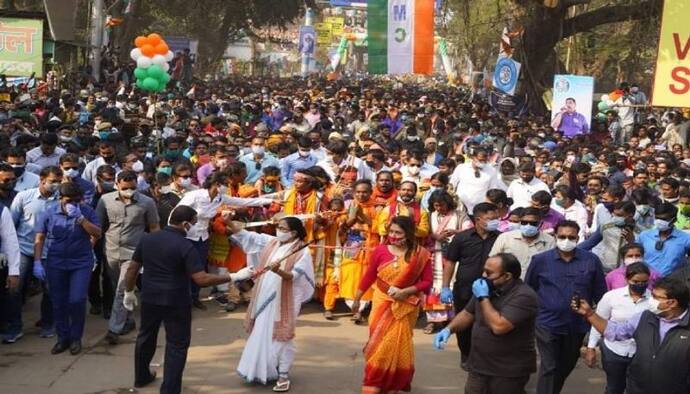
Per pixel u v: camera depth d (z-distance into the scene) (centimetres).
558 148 1560
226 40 5578
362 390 676
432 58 1934
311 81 5041
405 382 661
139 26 4734
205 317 909
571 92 1853
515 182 984
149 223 810
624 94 2389
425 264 654
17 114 1424
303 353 800
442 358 803
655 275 700
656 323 531
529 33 2877
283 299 701
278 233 712
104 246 834
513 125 1989
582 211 900
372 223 881
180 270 648
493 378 544
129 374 726
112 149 984
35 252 760
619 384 617
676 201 926
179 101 2012
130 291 676
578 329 653
